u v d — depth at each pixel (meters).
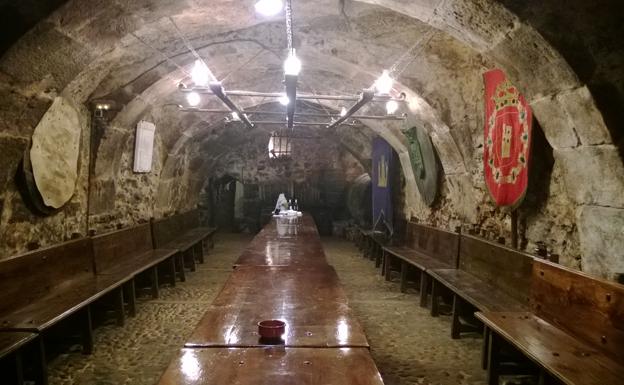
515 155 4.11
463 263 5.44
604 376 2.46
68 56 3.39
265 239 6.73
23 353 3.83
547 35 2.80
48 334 4.39
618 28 2.66
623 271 2.95
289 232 7.61
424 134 6.34
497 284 4.55
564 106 3.09
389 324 5.05
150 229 6.95
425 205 7.37
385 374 3.75
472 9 2.99
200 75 4.28
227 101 4.96
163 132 7.66
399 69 5.22
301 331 2.66
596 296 2.86
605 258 3.11
